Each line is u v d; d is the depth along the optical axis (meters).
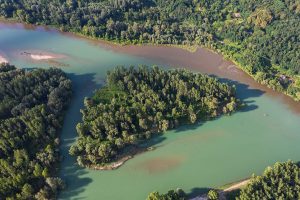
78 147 178.50
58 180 163.88
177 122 193.62
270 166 170.88
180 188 165.38
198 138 190.62
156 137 190.75
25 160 169.62
